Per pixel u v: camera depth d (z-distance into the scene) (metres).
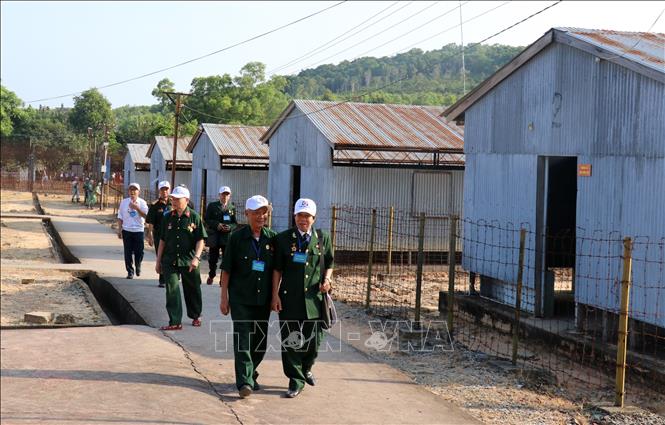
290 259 7.61
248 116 74.81
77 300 15.55
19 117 85.88
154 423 6.79
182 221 10.59
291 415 7.21
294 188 25.05
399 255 21.52
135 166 51.41
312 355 7.98
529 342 11.76
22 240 29.11
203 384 8.04
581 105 11.41
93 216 43.22
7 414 6.85
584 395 8.91
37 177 88.88
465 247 14.67
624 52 10.49
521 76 12.97
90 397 7.43
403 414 7.45
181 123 72.31
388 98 98.06
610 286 10.64
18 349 9.21
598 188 11.03
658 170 9.88
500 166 13.61
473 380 9.09
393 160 21.86
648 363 9.41
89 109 108.75
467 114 14.74
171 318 10.51
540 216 12.48
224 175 29.50
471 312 13.46
